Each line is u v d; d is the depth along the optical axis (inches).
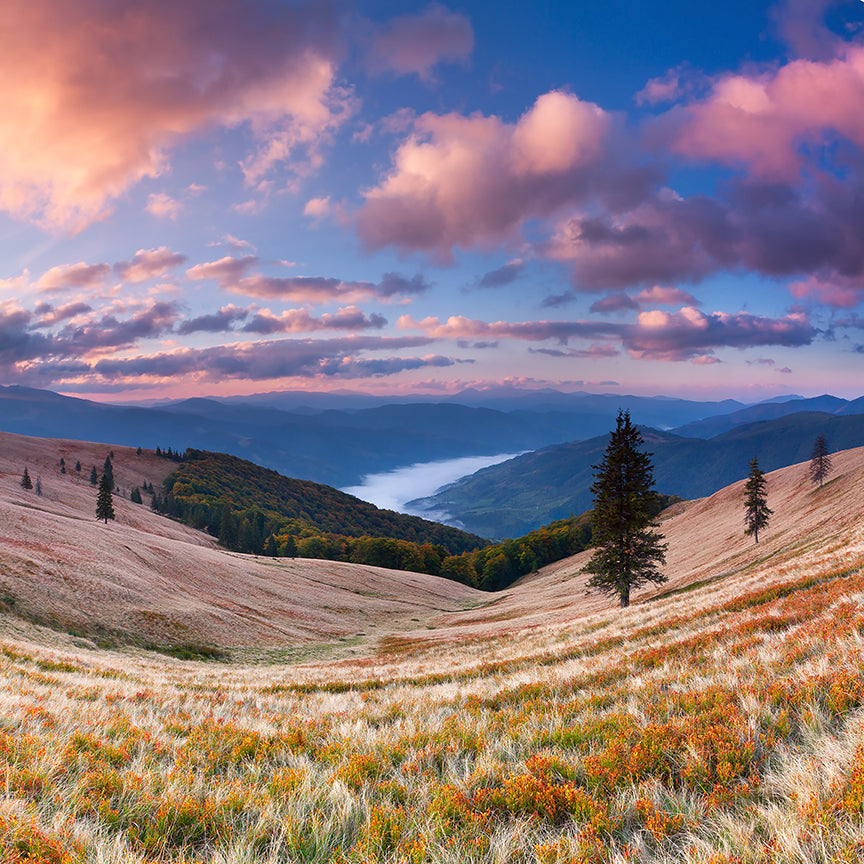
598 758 203.2
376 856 149.3
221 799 189.2
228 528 5639.8
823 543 1419.8
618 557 1487.5
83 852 144.4
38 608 1315.2
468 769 208.4
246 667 1378.0
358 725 315.3
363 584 3516.2
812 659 276.8
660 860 136.1
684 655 417.1
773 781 163.3
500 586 5305.1
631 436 1497.3
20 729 255.8
